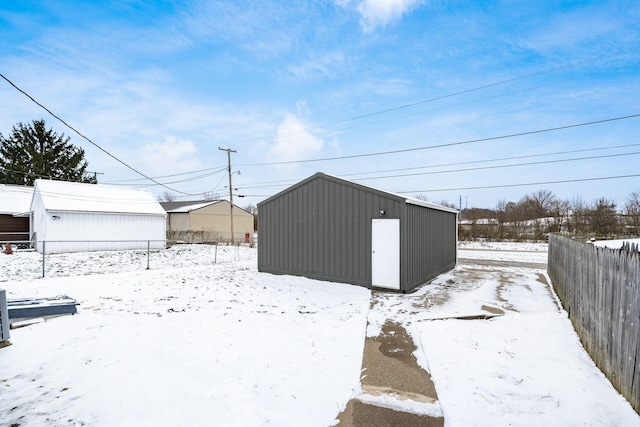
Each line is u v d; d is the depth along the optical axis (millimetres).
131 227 18250
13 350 3787
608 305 3494
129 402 2838
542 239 26828
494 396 3088
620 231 24484
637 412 2773
